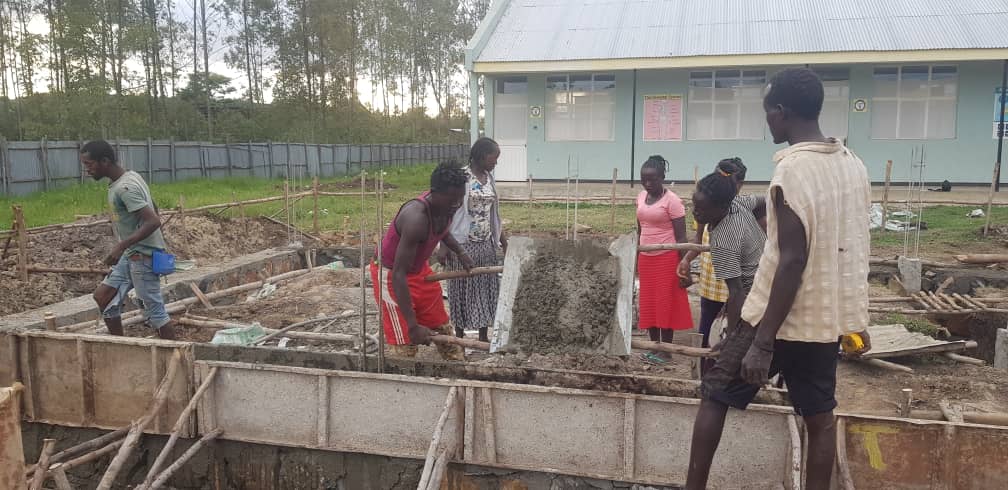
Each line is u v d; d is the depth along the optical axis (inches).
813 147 111.8
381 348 186.9
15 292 321.1
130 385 197.0
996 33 669.3
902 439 152.3
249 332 252.8
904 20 719.1
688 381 177.0
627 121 776.3
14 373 205.9
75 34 1032.8
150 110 1362.0
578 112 788.0
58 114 1029.2
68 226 420.2
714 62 694.5
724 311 222.8
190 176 1007.6
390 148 1521.9
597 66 720.3
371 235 514.6
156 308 229.6
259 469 190.2
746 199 182.1
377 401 179.9
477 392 172.9
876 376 221.1
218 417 190.9
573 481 170.6
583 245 171.8
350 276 365.4
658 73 761.0
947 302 303.6
